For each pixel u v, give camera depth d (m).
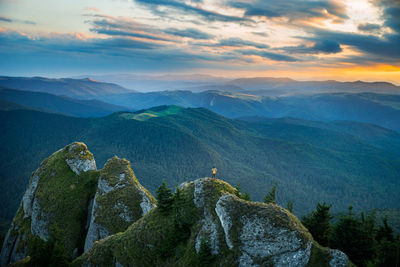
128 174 68.50
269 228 34.59
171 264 38.28
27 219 72.06
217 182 45.84
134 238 43.88
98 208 62.28
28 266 44.06
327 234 49.78
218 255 35.34
